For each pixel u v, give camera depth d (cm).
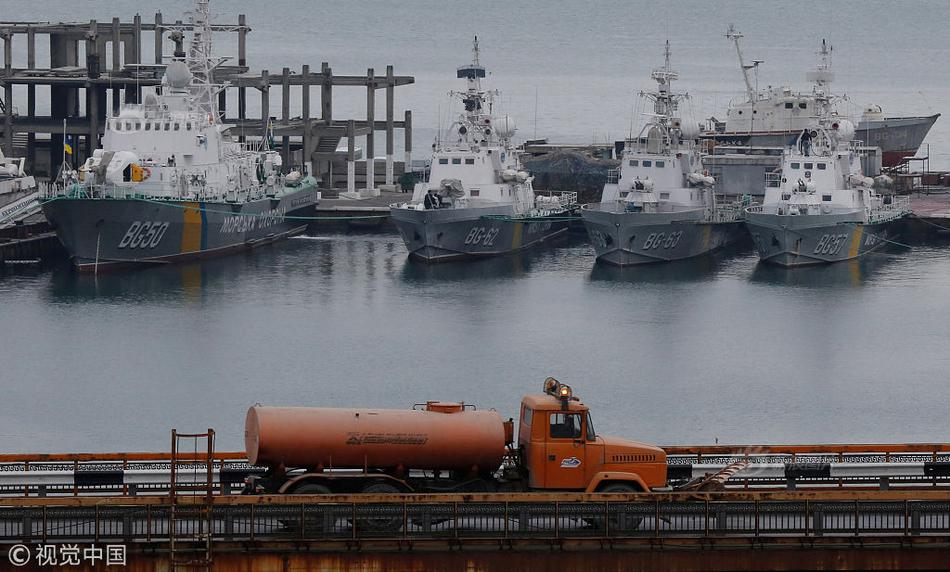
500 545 15662
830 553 15888
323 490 15938
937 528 15938
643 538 15750
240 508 15362
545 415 16350
